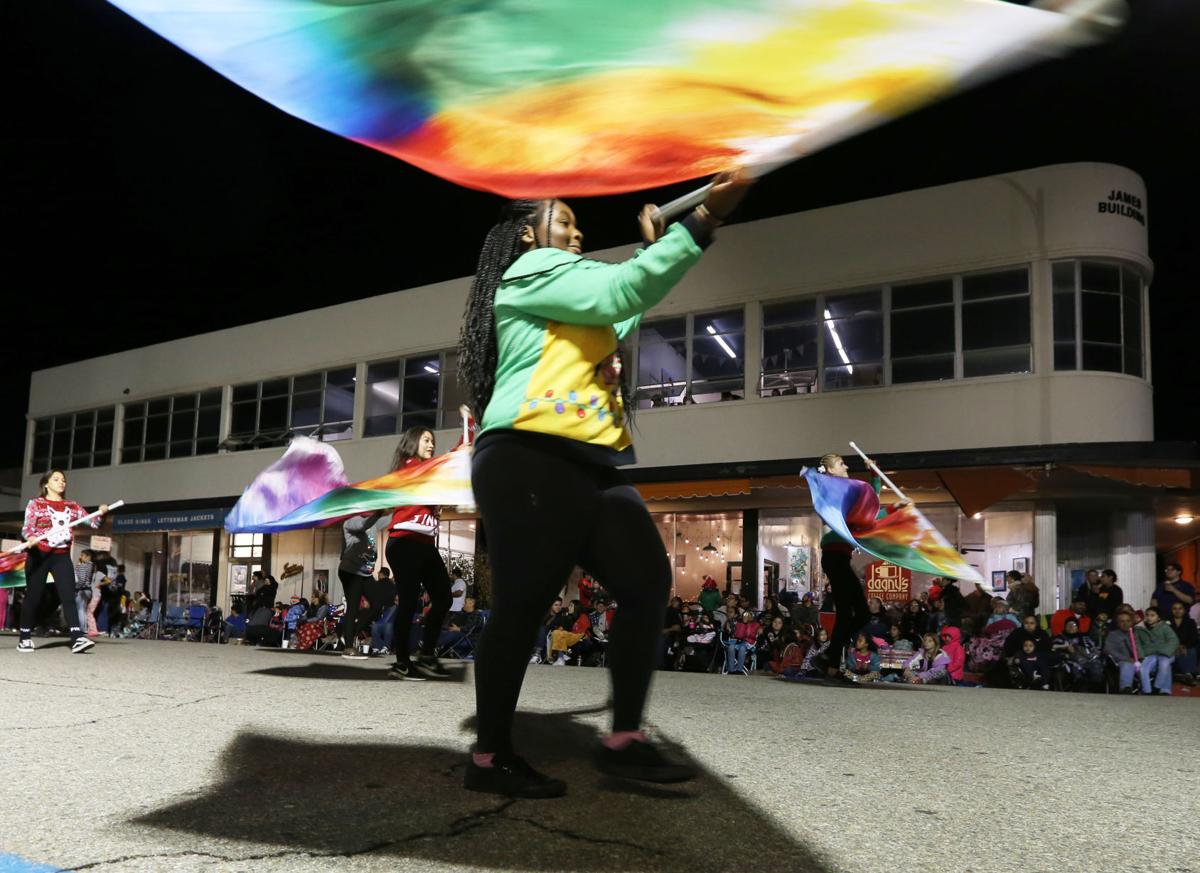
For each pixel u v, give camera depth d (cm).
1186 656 1225
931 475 1598
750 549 1888
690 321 1981
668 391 1986
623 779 275
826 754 342
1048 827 241
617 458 252
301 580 2442
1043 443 1595
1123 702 658
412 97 165
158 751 306
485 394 265
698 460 1902
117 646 948
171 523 2658
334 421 2473
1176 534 2164
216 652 875
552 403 245
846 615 792
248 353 2648
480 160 181
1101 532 1725
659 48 154
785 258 1875
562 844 209
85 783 259
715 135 174
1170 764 348
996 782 300
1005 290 1678
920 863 204
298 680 569
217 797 245
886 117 157
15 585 826
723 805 249
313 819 225
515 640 246
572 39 157
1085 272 1636
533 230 270
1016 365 1648
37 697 441
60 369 3081
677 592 1964
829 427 1780
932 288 1742
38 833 209
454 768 284
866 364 1784
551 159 184
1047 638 1243
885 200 1792
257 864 190
